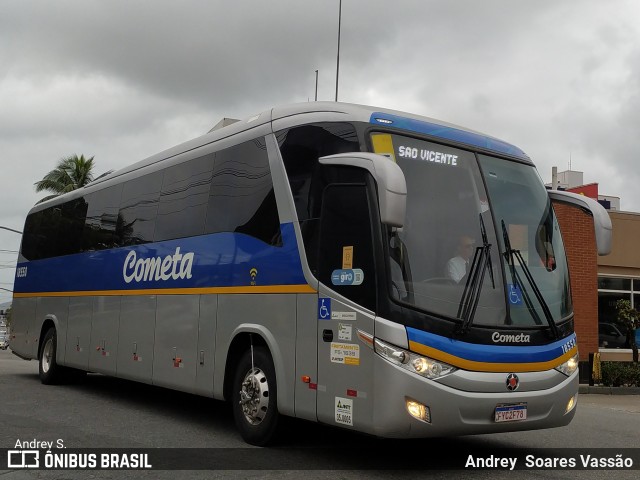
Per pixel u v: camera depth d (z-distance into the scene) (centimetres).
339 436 827
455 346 610
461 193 694
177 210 973
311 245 699
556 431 939
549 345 670
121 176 1188
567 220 2014
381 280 616
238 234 820
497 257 674
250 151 825
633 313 1980
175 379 918
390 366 596
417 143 695
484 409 612
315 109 745
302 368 689
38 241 1495
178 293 930
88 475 629
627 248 2122
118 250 1130
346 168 672
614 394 1720
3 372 1678
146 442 777
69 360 1265
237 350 812
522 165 770
